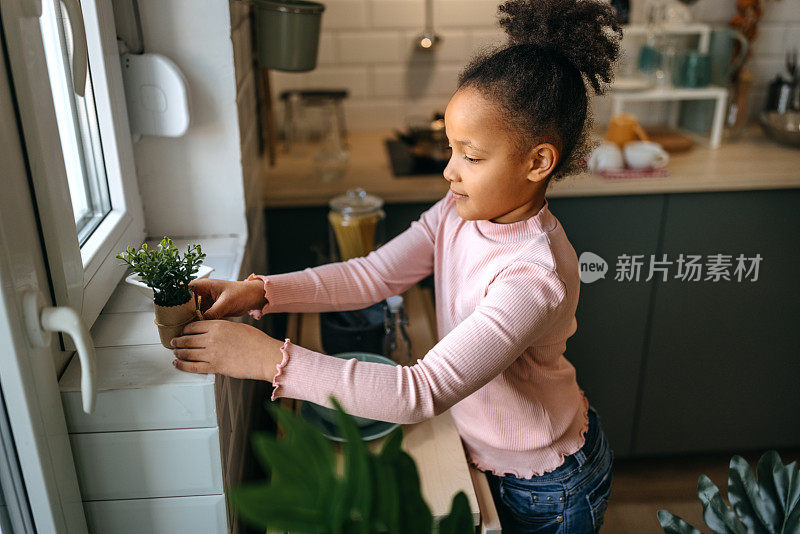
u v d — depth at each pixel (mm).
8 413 879
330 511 649
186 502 1085
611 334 2252
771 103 2459
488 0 2477
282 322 2074
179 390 1001
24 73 874
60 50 1162
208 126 1457
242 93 1611
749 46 2488
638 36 2480
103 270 1218
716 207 2150
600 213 2125
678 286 2223
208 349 1001
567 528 1282
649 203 2125
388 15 2473
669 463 2451
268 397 1843
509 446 1241
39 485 923
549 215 1152
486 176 1045
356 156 2357
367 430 1261
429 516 700
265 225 2100
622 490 2309
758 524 1001
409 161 2264
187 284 1051
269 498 640
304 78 2523
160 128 1407
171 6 1366
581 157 1133
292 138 2430
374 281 1346
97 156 1301
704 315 2256
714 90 2340
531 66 997
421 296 1774
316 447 662
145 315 1210
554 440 1245
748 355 2312
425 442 1267
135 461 1043
